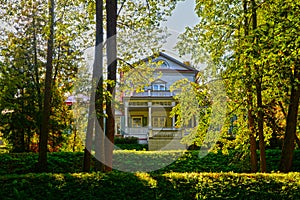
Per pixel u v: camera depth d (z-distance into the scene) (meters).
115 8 9.88
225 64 11.18
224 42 11.48
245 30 10.77
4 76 13.01
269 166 13.64
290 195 7.15
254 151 11.66
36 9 12.91
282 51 9.73
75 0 11.77
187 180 7.44
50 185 7.14
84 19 11.89
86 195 7.06
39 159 11.49
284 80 10.44
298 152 14.02
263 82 11.05
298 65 10.01
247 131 11.81
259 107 10.82
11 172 11.84
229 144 12.73
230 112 11.68
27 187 7.14
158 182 7.38
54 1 11.48
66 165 12.80
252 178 7.48
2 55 14.34
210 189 7.25
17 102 14.75
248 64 10.41
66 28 11.52
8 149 16.58
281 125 13.55
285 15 9.69
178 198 7.13
